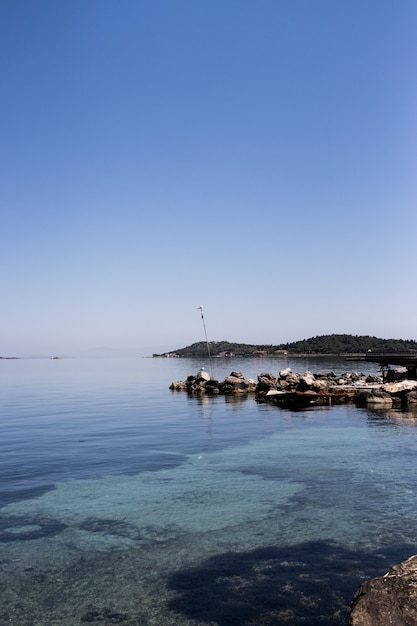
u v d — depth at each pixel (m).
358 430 31.25
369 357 68.00
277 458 23.58
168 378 102.75
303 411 41.72
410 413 39.50
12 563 12.54
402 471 20.84
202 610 10.20
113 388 74.19
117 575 11.83
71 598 10.80
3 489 18.78
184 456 24.31
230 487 18.86
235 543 13.59
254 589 11.02
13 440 29.16
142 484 19.36
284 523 15.02
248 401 50.94
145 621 9.85
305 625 9.56
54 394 63.78
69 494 18.11
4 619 10.01
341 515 15.64
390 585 8.20
